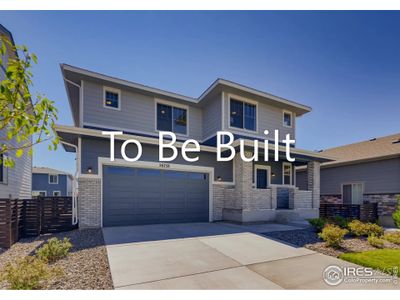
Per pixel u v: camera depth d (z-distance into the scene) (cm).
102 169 953
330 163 1537
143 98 1223
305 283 396
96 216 920
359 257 515
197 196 1135
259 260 512
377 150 1439
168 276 420
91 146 941
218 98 1275
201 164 1152
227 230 862
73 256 530
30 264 389
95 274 425
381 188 1320
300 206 1220
